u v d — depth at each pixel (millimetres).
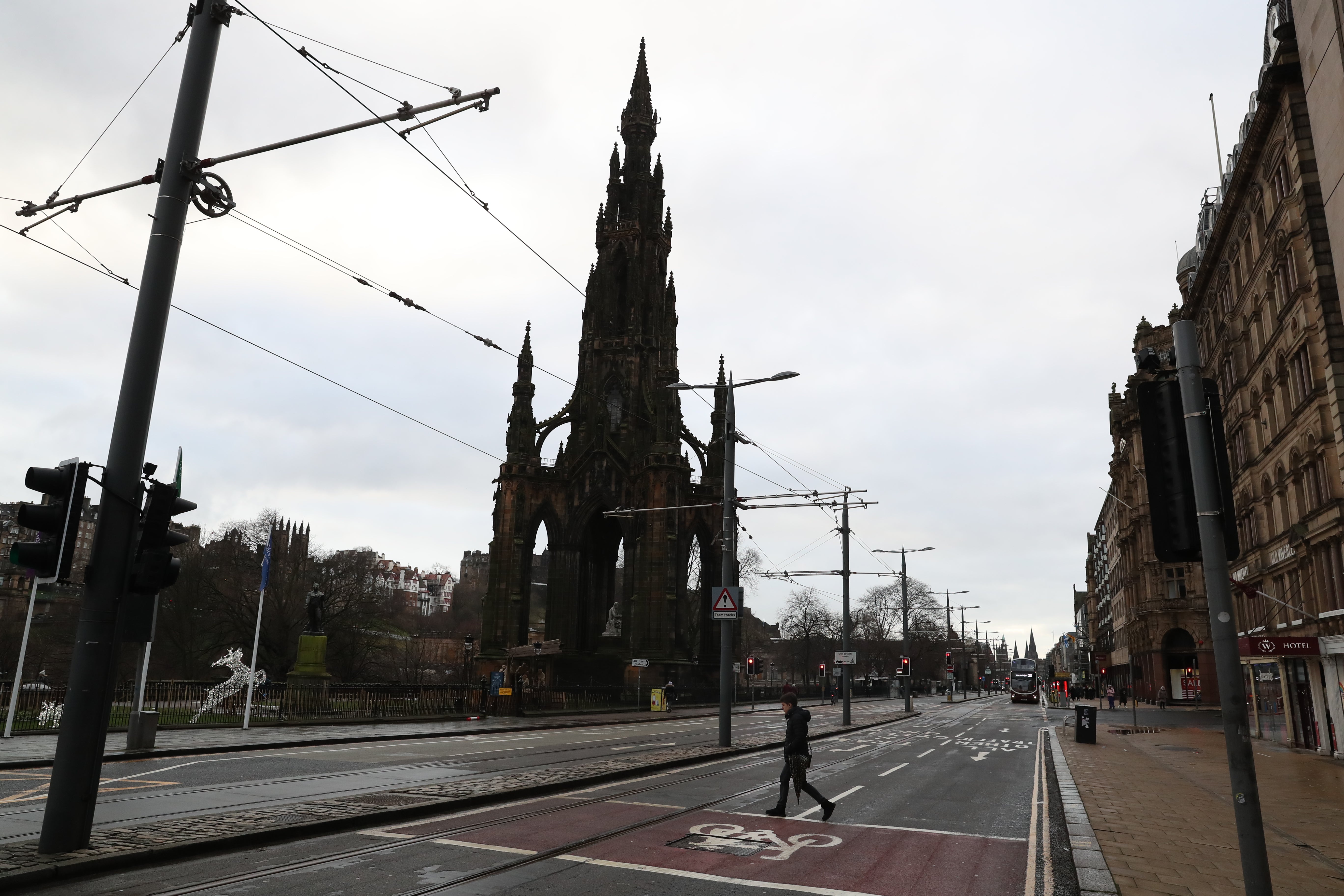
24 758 17031
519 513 68500
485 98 11922
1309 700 29141
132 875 8539
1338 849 11367
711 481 74812
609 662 67938
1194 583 66625
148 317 9906
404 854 9789
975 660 178000
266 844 10117
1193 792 17297
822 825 12703
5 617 84438
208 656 74812
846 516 42312
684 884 8977
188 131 10438
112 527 9453
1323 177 21375
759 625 175000
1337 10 20109
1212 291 41062
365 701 35094
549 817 12445
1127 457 77188
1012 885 9398
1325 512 26938
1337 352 25516
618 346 75812
